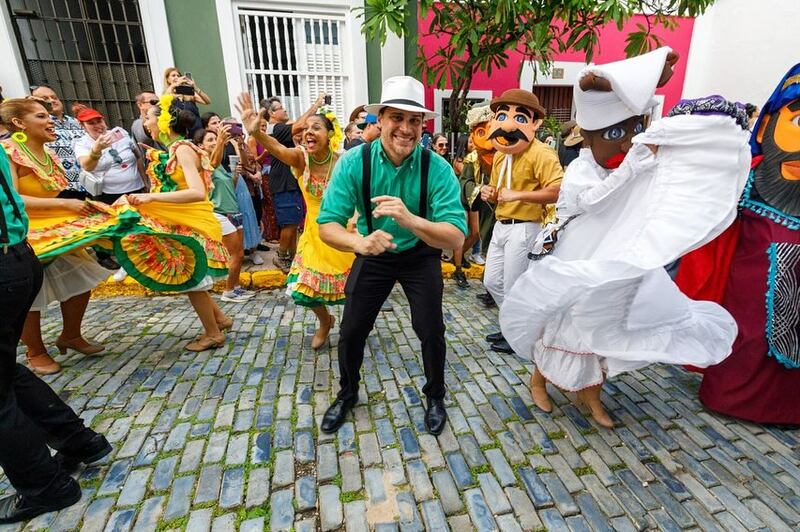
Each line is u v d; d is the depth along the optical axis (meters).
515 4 4.23
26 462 1.61
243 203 4.63
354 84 5.99
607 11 4.38
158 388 2.60
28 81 5.16
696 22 7.56
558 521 1.71
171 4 5.26
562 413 2.39
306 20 5.70
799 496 1.84
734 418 2.34
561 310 2.04
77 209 2.61
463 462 2.02
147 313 3.80
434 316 2.08
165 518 1.71
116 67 5.45
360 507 1.77
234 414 2.36
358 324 2.12
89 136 4.16
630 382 2.71
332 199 1.93
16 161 2.42
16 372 1.75
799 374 2.18
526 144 2.79
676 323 1.95
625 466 2.00
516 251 2.98
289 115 6.09
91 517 1.71
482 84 7.15
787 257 2.05
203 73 5.57
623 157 2.04
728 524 1.70
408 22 6.05
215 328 3.11
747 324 2.21
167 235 2.67
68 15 5.12
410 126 1.76
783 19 6.40
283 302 4.12
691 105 1.75
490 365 2.93
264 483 1.88
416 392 2.59
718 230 1.73
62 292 2.71
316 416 2.35
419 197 1.92
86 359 2.96
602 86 1.94
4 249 1.59
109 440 2.14
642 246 1.79
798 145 2.04
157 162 2.92
